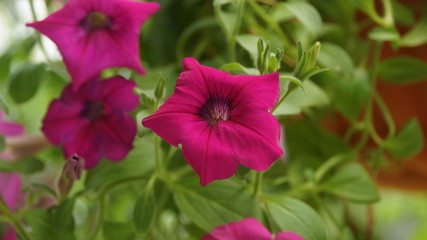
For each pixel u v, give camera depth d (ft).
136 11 1.36
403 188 2.09
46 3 1.63
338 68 1.63
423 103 1.85
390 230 3.13
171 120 1.24
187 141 1.24
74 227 1.51
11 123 1.62
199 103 1.26
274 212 1.43
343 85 1.74
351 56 1.84
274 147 1.24
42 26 1.35
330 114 1.84
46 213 1.51
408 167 1.99
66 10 1.35
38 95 2.07
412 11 1.81
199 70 1.25
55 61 1.68
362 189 1.61
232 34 1.55
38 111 2.10
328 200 1.80
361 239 1.84
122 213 1.99
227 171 1.25
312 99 1.56
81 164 1.44
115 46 1.36
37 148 1.62
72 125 1.50
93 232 1.63
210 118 1.28
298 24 1.78
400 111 1.87
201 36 1.88
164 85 1.35
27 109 2.09
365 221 1.85
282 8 1.72
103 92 1.45
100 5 1.35
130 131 1.46
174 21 1.89
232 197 1.44
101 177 1.54
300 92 1.55
